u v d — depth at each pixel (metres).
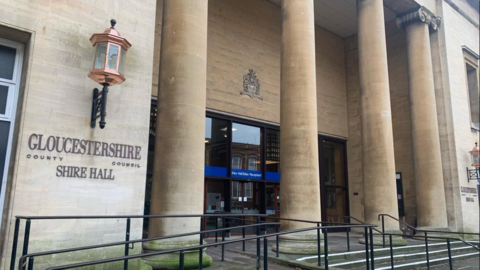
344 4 16.34
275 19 16.22
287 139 9.86
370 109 12.52
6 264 4.96
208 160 13.13
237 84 14.22
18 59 5.89
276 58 15.92
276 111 15.48
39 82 5.52
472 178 16.25
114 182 6.01
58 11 5.82
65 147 5.60
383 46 12.91
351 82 19.00
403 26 16.17
